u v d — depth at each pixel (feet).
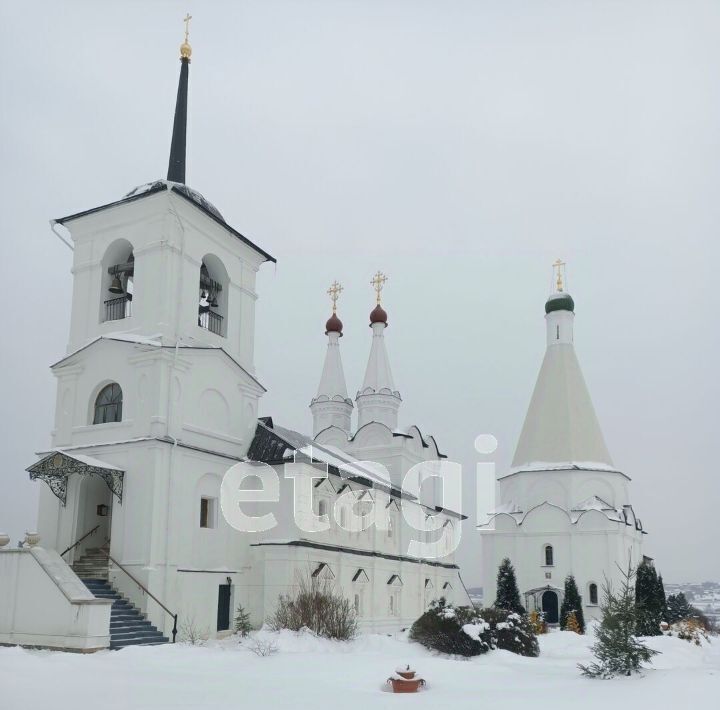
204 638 83.66
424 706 43.62
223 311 101.91
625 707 43.45
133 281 93.66
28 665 53.31
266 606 92.68
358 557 112.68
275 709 41.81
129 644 73.31
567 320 193.36
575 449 179.01
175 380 88.22
